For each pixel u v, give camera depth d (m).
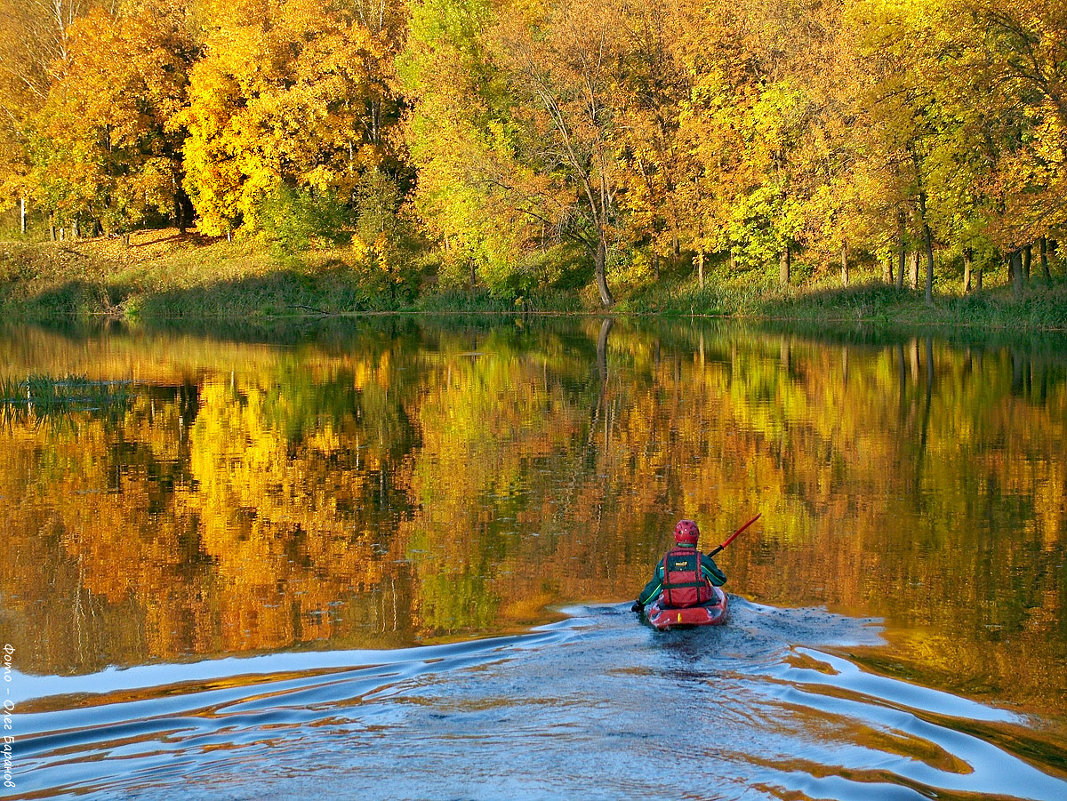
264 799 4.61
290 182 59.97
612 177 48.44
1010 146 36.31
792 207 44.34
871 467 13.49
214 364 28.12
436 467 13.79
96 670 6.65
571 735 5.23
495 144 50.03
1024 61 34.09
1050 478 12.74
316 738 5.32
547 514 11.07
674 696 5.79
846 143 40.75
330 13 58.69
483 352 31.47
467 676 6.23
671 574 7.43
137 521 10.96
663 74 48.81
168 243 62.00
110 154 60.12
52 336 38.81
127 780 4.86
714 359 28.19
